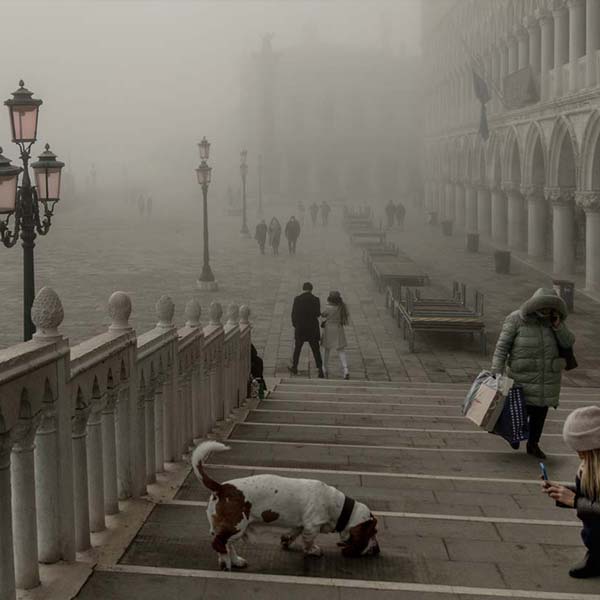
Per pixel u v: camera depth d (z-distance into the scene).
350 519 4.43
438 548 4.70
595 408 4.29
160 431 6.02
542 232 34.28
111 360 4.72
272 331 19.64
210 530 4.61
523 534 4.97
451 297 21.20
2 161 8.94
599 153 24.95
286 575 4.24
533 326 7.58
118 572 4.03
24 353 3.60
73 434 4.26
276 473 6.36
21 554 3.73
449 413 10.79
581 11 27.52
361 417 10.02
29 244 9.54
